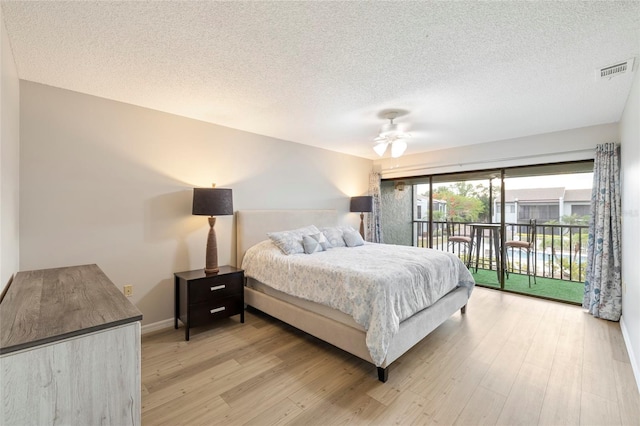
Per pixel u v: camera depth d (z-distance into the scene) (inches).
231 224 140.7
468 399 73.2
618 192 123.3
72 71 84.1
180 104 110.2
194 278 109.4
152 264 115.5
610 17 59.1
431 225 202.7
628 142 103.5
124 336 44.3
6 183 66.6
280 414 68.0
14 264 77.9
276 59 77.2
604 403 71.1
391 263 104.3
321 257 117.9
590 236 132.3
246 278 136.9
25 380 36.9
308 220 170.4
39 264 91.6
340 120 129.7
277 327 119.4
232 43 69.7
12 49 72.1
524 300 151.6
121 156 107.9
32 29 64.0
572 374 83.7
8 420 35.9
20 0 54.4
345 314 91.4
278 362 91.7
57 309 49.0
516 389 77.2
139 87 95.3
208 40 68.5
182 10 57.7
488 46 70.6
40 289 62.1
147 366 89.0
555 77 87.2
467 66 80.7
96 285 65.7
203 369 87.4
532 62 78.3
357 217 217.8
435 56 75.4
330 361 92.4
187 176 125.3
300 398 73.9
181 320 114.2
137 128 111.6
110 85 93.7
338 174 201.6
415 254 123.9
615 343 102.7
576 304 143.2
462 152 180.7
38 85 91.4
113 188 106.2
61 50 72.9
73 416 40.2
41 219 92.0
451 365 89.4
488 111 117.4
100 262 103.6
